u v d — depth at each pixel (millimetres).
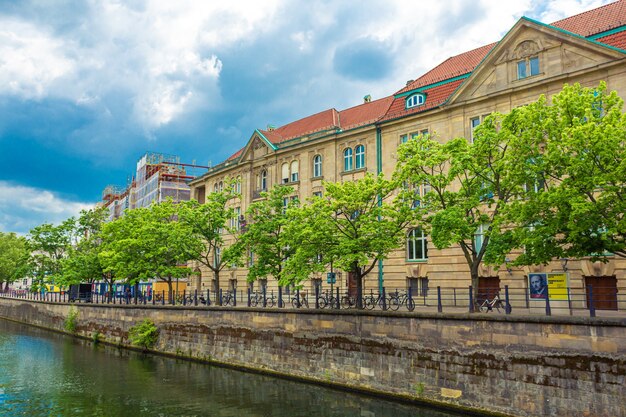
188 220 34000
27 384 24688
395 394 20828
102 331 40250
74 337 43094
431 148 22812
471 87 30016
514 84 28219
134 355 33281
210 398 21688
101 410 20125
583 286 24688
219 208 35031
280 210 31094
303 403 20641
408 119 32844
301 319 25109
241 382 24672
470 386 18594
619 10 28000
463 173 21312
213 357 29828
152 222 37031
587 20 29203
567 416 16250
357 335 22578
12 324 55062
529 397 17141
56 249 56938
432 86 33656
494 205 27797
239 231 43500
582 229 16062
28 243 55750
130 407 20516
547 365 16891
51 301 50312
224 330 29391
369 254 23828
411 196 23469
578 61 26094
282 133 46781
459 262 29297
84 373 27188
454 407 18906
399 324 21094
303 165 39875
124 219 42750
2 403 21219
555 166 17953
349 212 24297
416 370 20281
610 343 15688
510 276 27078
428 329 20094
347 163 37250
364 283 33750
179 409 20094
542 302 20344
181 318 32625
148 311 35406
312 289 37219
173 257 36469
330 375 23438
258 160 44844
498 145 20734
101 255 39875
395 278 32281
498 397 17844
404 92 35438
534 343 17250
